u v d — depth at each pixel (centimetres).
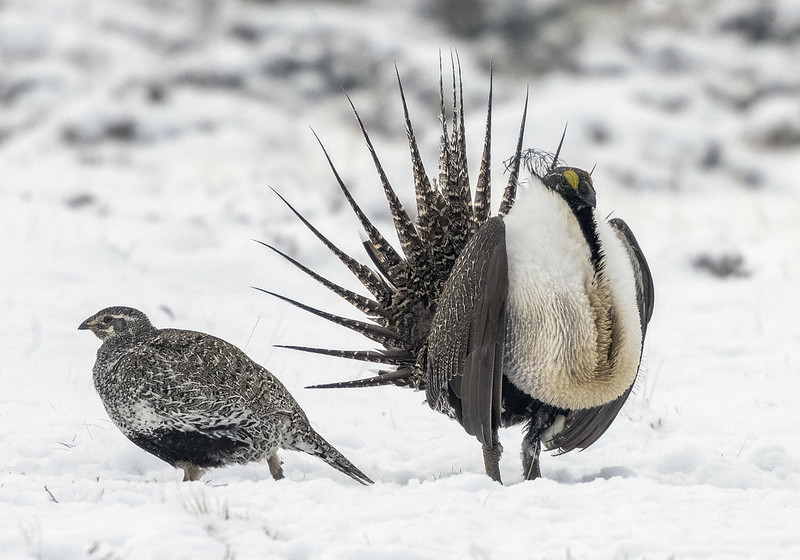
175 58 3497
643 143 3142
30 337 1249
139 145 2809
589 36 4212
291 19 3809
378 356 927
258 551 547
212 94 3281
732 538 596
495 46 4116
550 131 3114
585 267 811
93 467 878
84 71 3341
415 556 552
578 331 805
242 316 1441
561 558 559
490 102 910
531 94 3578
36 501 631
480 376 799
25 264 1545
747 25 4206
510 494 690
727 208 2681
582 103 3306
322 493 682
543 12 4278
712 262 1964
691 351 1369
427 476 886
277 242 1856
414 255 913
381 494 691
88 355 1220
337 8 4134
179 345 862
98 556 520
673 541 589
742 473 838
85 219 1900
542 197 822
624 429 1012
